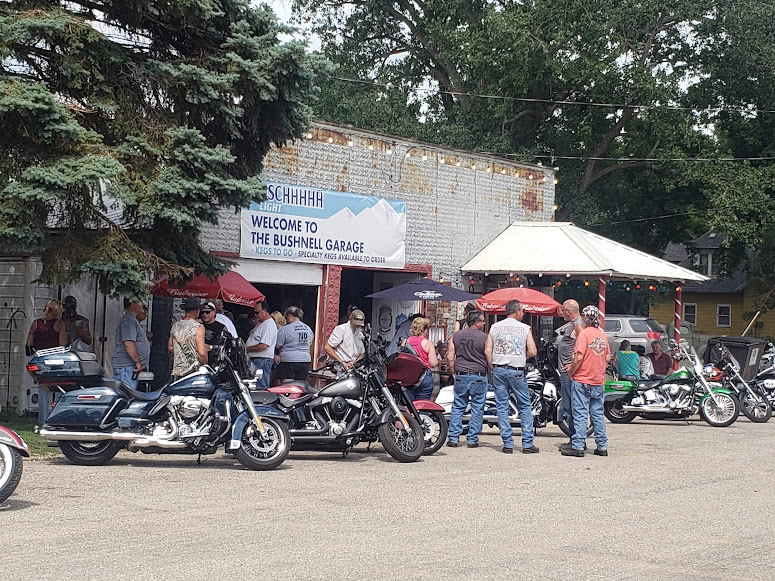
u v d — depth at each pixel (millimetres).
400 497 10180
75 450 12062
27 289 17797
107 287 13773
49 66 14094
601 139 43938
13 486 8875
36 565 6977
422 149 23844
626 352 20078
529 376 16812
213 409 11852
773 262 44312
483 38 40250
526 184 27062
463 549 7781
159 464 12344
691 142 41688
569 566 7289
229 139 15695
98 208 14312
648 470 12766
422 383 14477
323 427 12703
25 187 12555
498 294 21609
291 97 15164
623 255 26203
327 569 6996
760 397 20859
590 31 38719
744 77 41406
